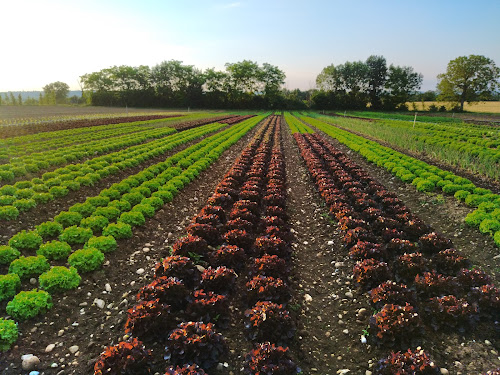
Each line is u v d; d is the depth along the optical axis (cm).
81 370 664
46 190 1641
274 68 14262
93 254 986
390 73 12238
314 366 700
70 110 9488
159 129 4262
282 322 727
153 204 1502
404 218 1313
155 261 1100
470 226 1309
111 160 2309
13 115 6712
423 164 2206
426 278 888
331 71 13350
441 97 10600
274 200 1530
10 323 711
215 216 1293
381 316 750
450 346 729
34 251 1070
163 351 711
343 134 4206
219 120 6612
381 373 641
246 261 1063
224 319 786
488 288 810
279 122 6862
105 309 854
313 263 1136
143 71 14162
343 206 1462
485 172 2184
